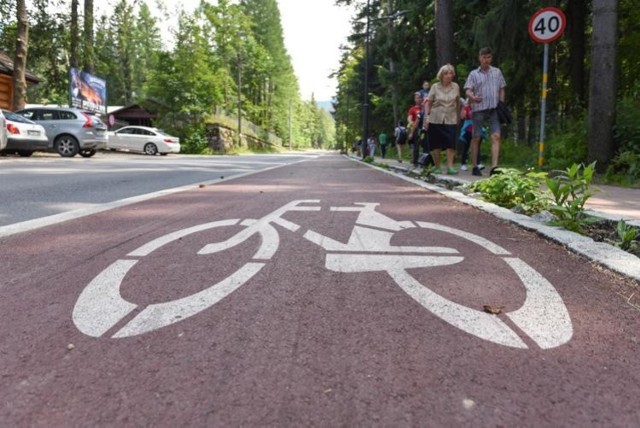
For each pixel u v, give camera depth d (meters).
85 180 8.80
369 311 2.02
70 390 1.40
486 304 2.11
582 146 9.45
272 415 1.27
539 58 14.46
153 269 2.62
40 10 24.08
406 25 21.78
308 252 3.01
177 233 3.59
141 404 1.32
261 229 3.73
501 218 4.23
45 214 4.70
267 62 66.50
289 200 5.64
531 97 16.41
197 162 16.92
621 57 13.20
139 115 41.12
